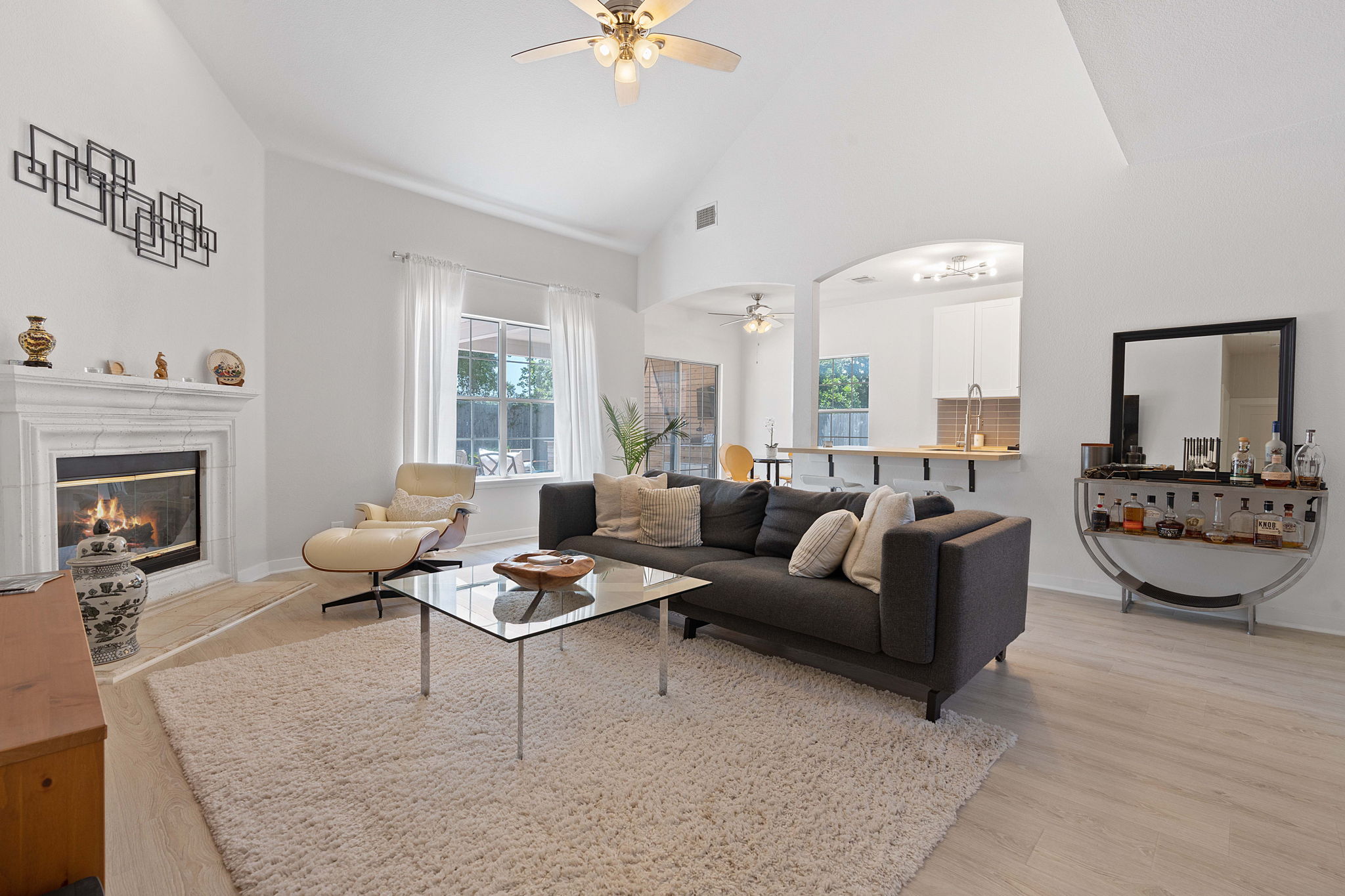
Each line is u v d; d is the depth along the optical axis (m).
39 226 2.83
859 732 2.22
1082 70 4.07
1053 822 1.76
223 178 4.09
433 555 4.68
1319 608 3.44
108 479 3.32
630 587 2.61
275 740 2.12
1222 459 3.66
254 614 3.56
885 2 4.83
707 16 4.68
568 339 6.34
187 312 3.79
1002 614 2.66
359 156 4.82
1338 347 3.35
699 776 1.93
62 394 2.85
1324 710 2.46
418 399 5.25
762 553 3.53
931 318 7.73
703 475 9.42
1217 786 1.94
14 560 2.72
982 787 1.93
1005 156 4.36
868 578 2.69
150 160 3.48
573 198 5.95
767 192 5.68
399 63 4.23
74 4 2.98
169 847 1.62
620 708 2.39
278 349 4.58
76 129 3.01
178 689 2.53
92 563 2.72
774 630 2.79
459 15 4.04
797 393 5.53
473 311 5.75
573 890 1.45
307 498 4.75
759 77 5.34
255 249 4.40
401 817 1.71
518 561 2.68
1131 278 3.94
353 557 3.57
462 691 2.52
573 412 6.38
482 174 5.34
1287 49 2.95
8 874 0.66
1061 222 4.17
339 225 4.88
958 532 2.49
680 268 6.52
